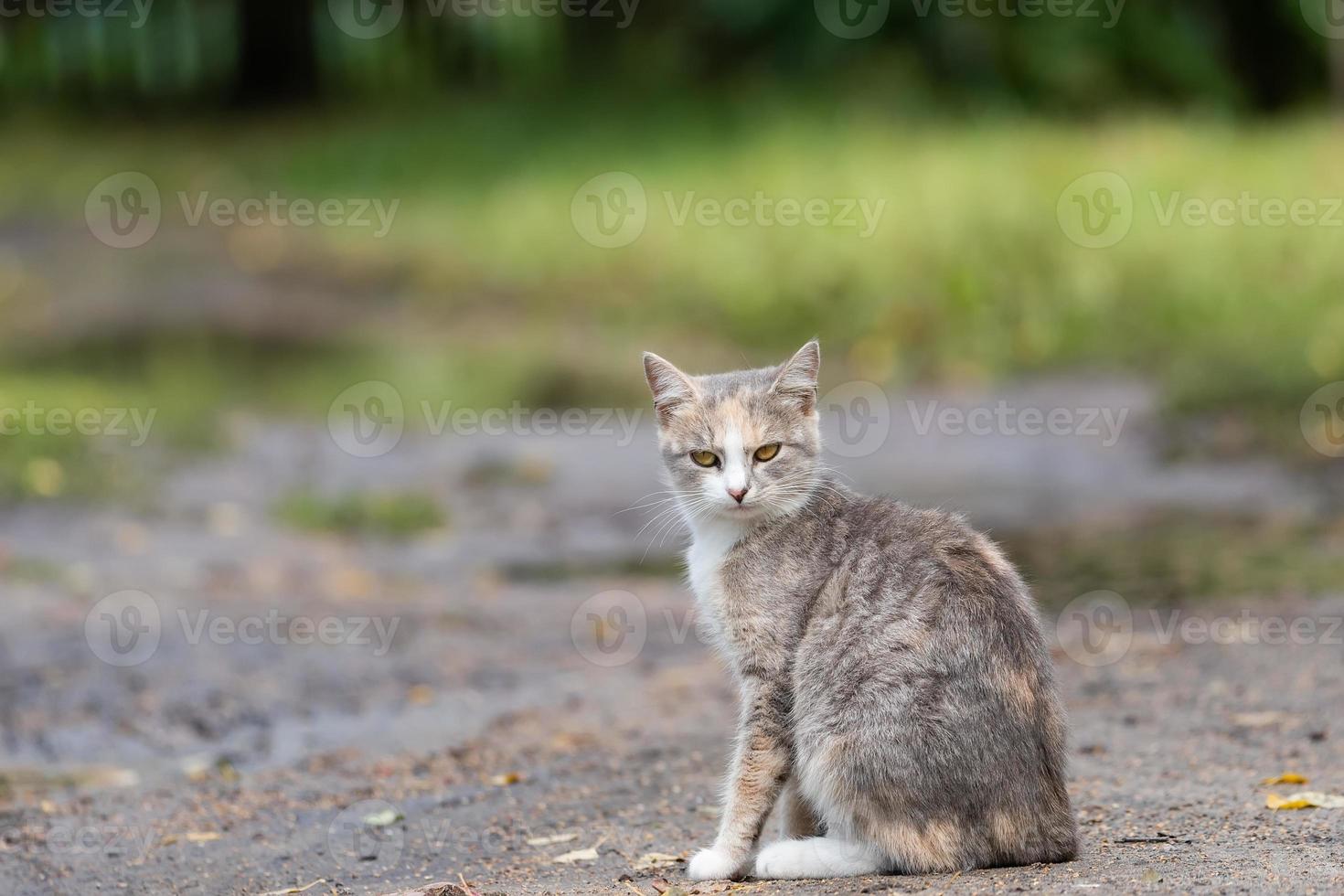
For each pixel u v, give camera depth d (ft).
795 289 127.54
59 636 60.23
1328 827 35.35
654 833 39.52
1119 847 34.50
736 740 38.19
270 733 51.08
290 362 126.11
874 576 34.73
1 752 48.70
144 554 73.72
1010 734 32.58
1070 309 114.83
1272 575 65.00
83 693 54.03
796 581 36.17
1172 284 114.83
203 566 72.49
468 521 83.20
